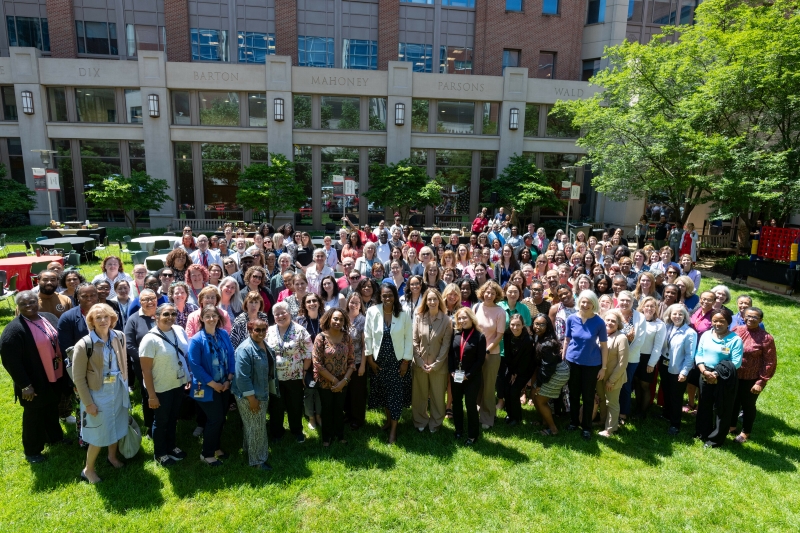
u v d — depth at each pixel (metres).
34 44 26.33
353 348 5.66
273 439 5.71
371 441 5.74
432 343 5.73
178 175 25.58
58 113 24.73
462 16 28.36
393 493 4.79
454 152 26.78
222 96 25.08
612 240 11.70
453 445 5.70
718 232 24.33
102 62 24.02
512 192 23.73
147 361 4.81
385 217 26.83
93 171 25.28
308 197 26.31
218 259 8.88
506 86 25.91
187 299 6.09
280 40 26.72
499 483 4.99
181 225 25.20
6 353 4.73
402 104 25.59
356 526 4.33
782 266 13.55
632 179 18.30
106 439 4.72
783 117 14.76
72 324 5.30
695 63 17.08
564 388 6.50
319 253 7.79
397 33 27.55
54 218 24.97
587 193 27.86
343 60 27.70
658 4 28.66
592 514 4.54
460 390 5.71
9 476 4.80
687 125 15.35
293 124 25.48
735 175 14.44
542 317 5.82
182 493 4.65
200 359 4.96
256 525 4.28
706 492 4.91
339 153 26.20
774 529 4.41
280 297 6.62
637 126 16.94
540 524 4.40
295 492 4.72
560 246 10.78
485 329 5.95
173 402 5.07
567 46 28.72
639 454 5.59
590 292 5.77
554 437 5.94
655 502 4.75
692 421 6.48
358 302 6.01
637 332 6.05
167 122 24.58
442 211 27.12
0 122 24.45
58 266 6.84
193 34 26.48
